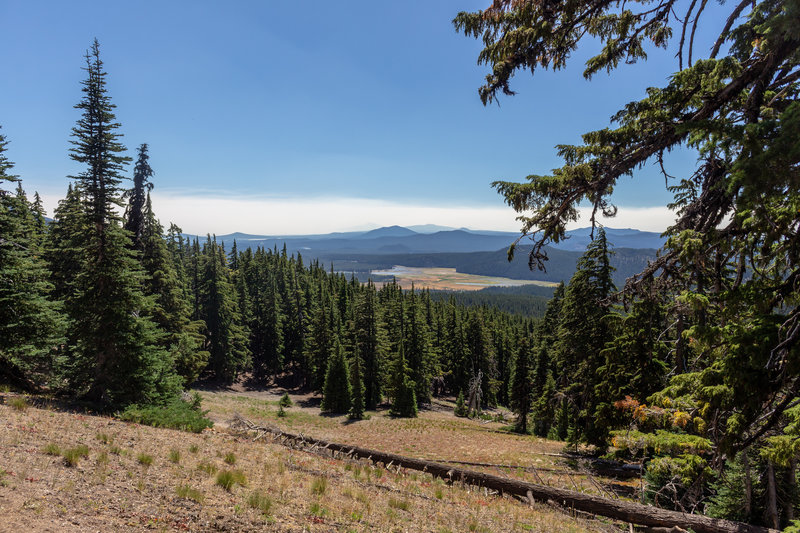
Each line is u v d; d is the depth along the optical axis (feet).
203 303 170.09
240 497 25.59
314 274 321.93
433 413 171.63
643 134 18.79
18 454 24.86
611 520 39.14
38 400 52.11
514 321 325.21
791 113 12.79
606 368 63.72
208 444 41.27
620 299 23.26
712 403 19.61
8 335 53.78
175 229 197.98
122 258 61.82
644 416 28.68
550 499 42.75
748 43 17.62
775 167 13.20
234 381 191.42
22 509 17.92
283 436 64.13
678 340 27.84
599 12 18.98
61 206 94.12
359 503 30.68
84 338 60.18
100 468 25.38
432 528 28.02
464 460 77.77
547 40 18.70
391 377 158.20
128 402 61.26
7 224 54.95
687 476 25.53
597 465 67.10
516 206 21.02
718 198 18.81
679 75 17.49
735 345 18.04
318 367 184.75
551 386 101.04
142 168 91.76
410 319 186.50
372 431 117.91
